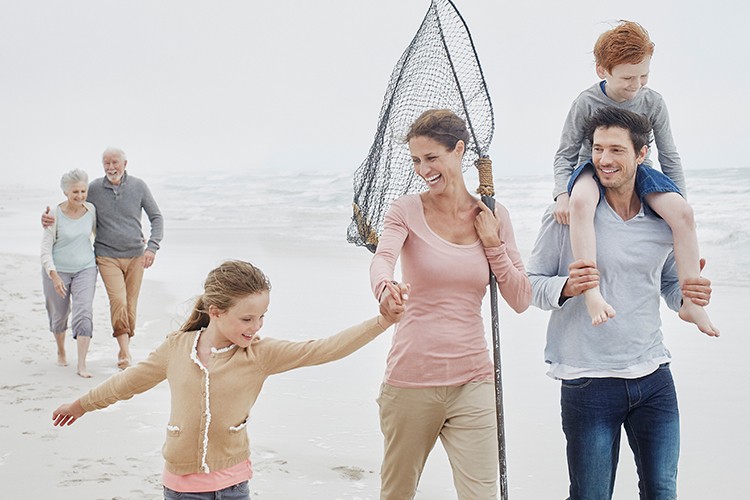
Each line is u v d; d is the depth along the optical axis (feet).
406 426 12.83
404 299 11.02
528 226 62.95
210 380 11.22
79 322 25.32
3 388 23.71
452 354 12.63
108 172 26.05
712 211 58.39
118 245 26.21
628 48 13.02
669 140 14.20
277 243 58.90
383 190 14.21
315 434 19.80
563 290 12.38
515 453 18.60
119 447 18.83
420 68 14.08
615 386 12.38
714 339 28.14
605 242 12.51
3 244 60.64
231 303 11.00
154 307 36.06
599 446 12.43
